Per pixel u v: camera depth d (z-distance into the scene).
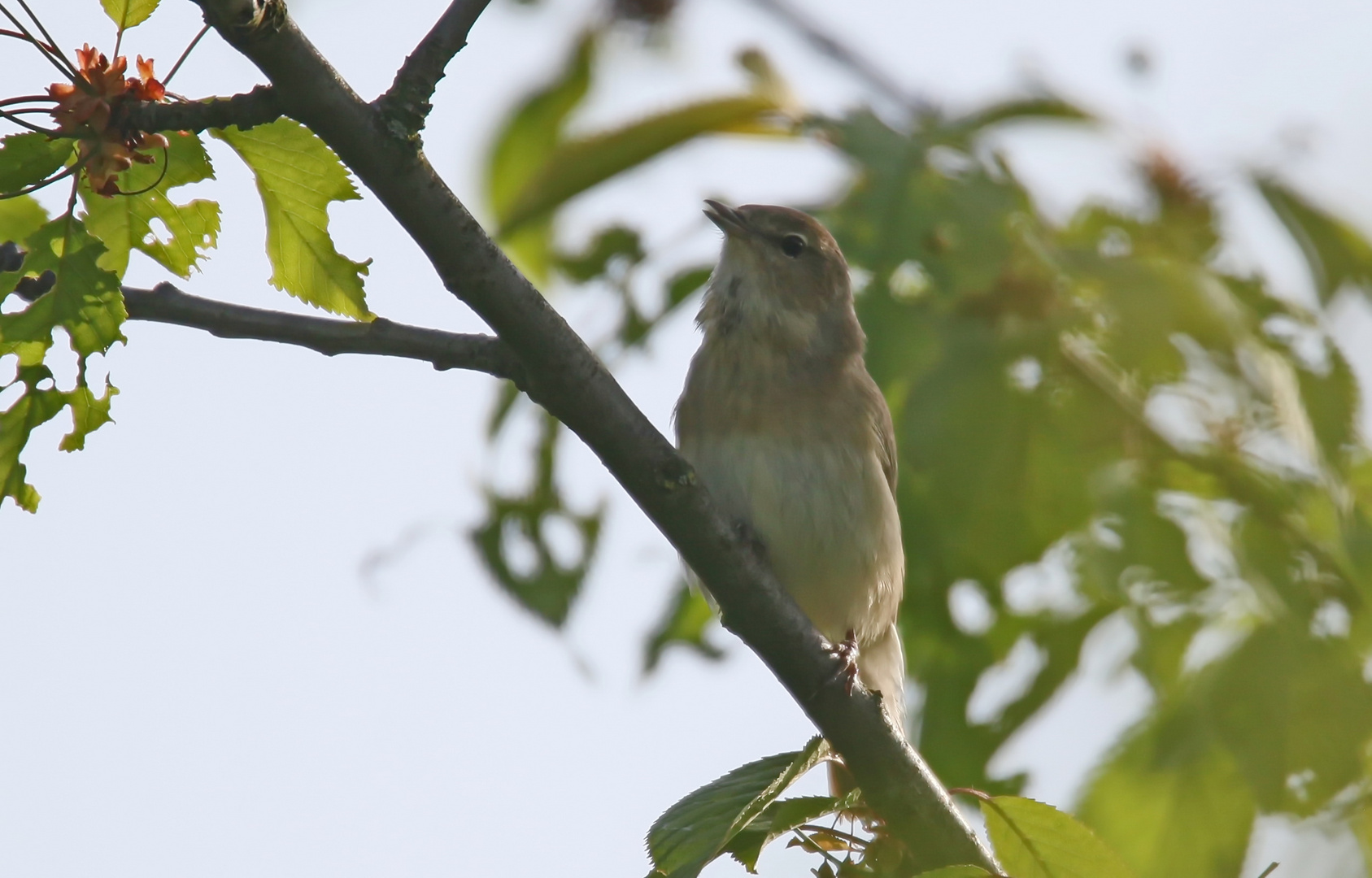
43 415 6.30
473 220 6.59
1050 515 7.84
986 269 8.10
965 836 7.86
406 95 6.23
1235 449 8.71
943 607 8.98
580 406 7.13
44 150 5.99
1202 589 8.02
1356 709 7.77
